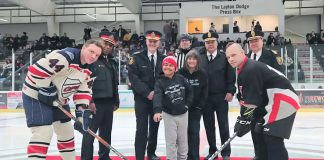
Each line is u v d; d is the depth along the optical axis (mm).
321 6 22500
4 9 24484
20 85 12836
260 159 3357
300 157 4562
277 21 19922
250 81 3000
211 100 4266
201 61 4312
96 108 3924
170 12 23500
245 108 3244
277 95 3037
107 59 4082
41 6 21016
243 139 5984
